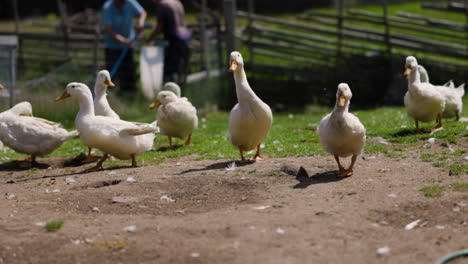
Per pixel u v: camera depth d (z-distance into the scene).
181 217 6.83
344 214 6.47
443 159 8.66
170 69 16.94
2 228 6.56
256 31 21.61
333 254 5.46
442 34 21.27
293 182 7.95
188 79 17.22
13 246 6.03
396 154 9.21
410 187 7.33
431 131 10.75
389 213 6.50
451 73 21.03
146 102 16.61
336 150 7.89
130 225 6.54
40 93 15.56
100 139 9.10
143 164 10.02
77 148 11.93
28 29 29.98
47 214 7.10
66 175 9.36
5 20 34.16
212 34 18.91
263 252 5.56
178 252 5.71
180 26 17.00
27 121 10.18
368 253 5.47
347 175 8.10
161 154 10.88
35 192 8.21
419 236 5.83
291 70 21.11
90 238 6.18
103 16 16.81
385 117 14.13
